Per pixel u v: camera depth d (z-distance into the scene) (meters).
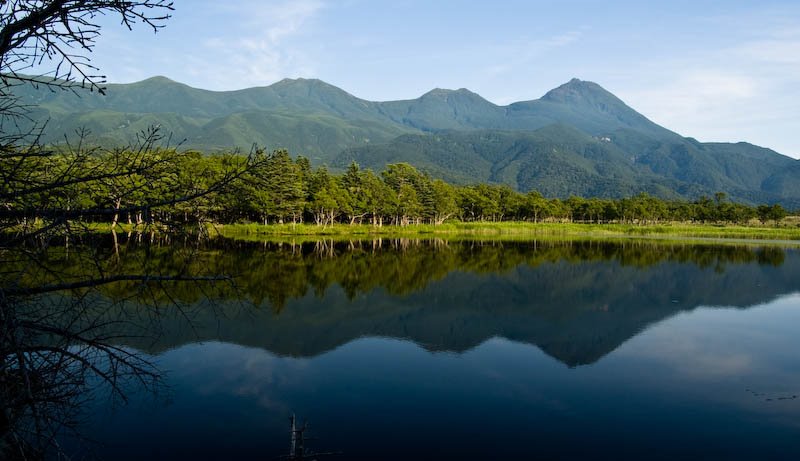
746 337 23.14
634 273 44.16
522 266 47.47
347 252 56.12
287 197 80.19
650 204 150.50
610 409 14.60
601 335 23.33
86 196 6.01
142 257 6.64
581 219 164.62
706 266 49.53
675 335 23.47
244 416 13.54
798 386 16.61
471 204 130.25
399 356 19.42
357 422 13.38
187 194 6.12
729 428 13.45
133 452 11.38
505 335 23.08
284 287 32.94
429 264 47.09
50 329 5.84
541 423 13.58
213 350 19.17
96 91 5.66
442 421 13.57
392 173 114.44
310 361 18.48
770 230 121.31
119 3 5.24
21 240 5.50
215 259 44.12
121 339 19.28
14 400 5.12
